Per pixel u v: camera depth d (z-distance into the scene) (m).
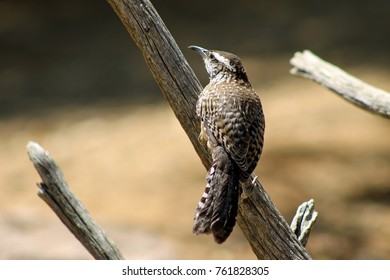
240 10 23.47
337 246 11.41
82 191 13.34
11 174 14.32
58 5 24.20
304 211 6.09
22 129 16.33
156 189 13.31
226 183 5.14
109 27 22.50
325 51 19.80
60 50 20.83
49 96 18.12
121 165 14.34
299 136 15.31
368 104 7.07
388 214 12.45
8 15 23.47
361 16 22.36
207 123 5.54
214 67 6.29
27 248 10.97
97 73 19.36
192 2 24.14
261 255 5.69
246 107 5.58
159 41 5.51
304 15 22.88
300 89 17.83
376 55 19.28
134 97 17.91
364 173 13.82
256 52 20.19
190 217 12.32
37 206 12.90
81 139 15.67
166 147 15.06
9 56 20.50
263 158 14.27
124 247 11.16
